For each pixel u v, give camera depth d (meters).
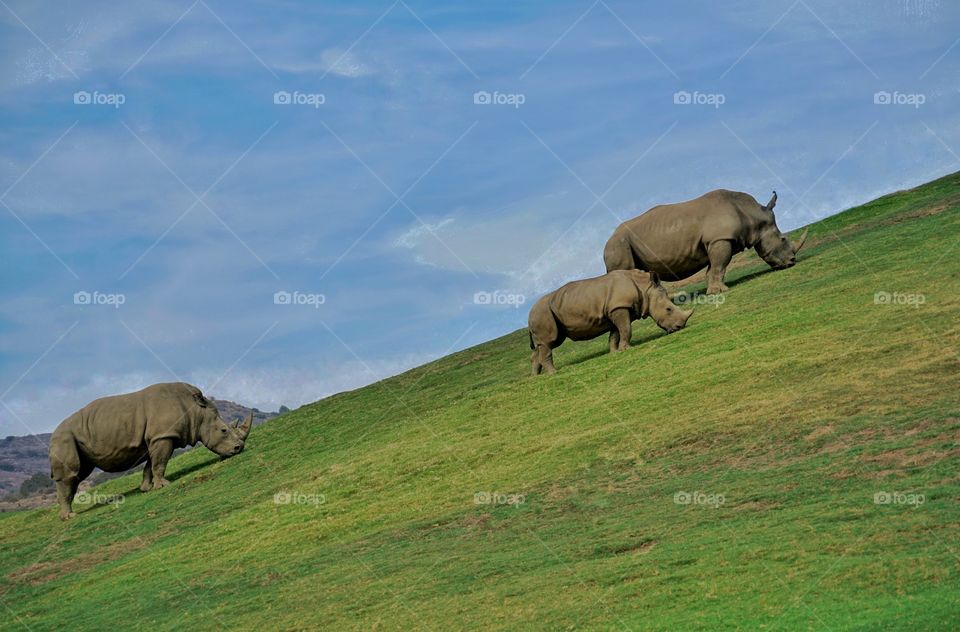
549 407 34.62
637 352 36.97
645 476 26.33
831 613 17.14
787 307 36.09
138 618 26.44
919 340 28.86
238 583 27.28
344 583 24.88
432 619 21.19
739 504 22.73
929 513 19.64
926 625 15.94
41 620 28.83
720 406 29.02
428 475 31.94
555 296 38.88
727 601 18.53
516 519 26.14
